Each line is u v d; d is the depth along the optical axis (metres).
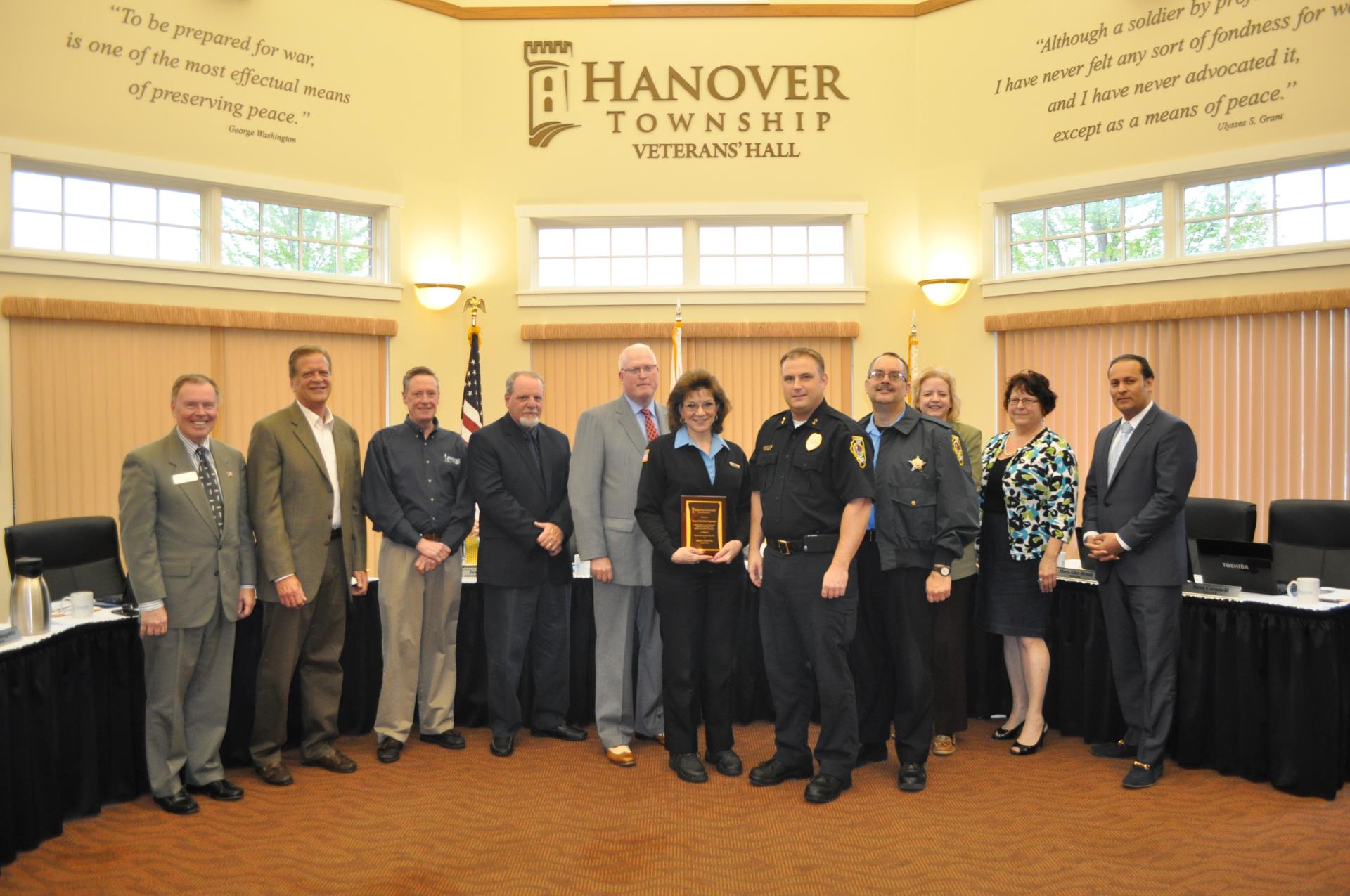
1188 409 5.98
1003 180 6.68
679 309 6.12
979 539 4.05
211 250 6.11
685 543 3.54
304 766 3.81
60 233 5.63
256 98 6.22
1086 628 4.08
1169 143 6.01
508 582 3.89
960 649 3.96
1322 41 5.46
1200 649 3.67
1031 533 3.86
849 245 7.11
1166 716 3.53
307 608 3.68
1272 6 5.61
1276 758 3.43
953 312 6.91
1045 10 6.48
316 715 3.78
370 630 4.23
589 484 3.80
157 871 2.85
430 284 6.81
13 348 5.37
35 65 5.44
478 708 4.34
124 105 5.73
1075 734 4.17
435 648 4.07
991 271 6.75
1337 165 5.53
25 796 2.96
